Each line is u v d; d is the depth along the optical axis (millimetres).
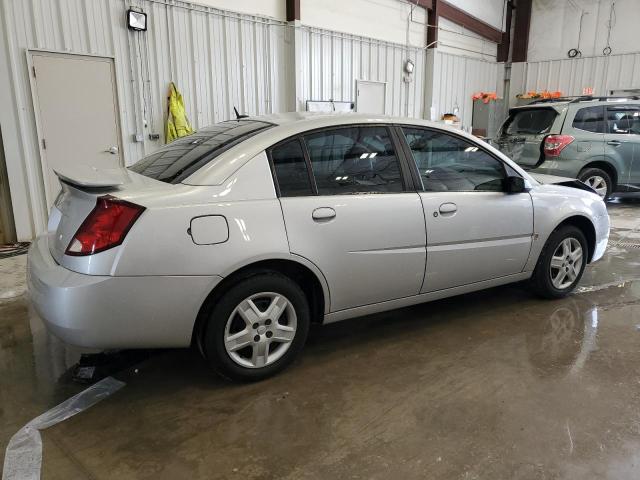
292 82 8078
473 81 13102
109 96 6051
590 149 7152
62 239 2389
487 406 2492
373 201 2863
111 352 2807
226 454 2133
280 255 2539
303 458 2111
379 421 2367
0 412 2420
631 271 4707
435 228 3092
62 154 5781
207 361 2582
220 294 2492
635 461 2090
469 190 3287
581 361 2957
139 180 2562
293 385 2689
